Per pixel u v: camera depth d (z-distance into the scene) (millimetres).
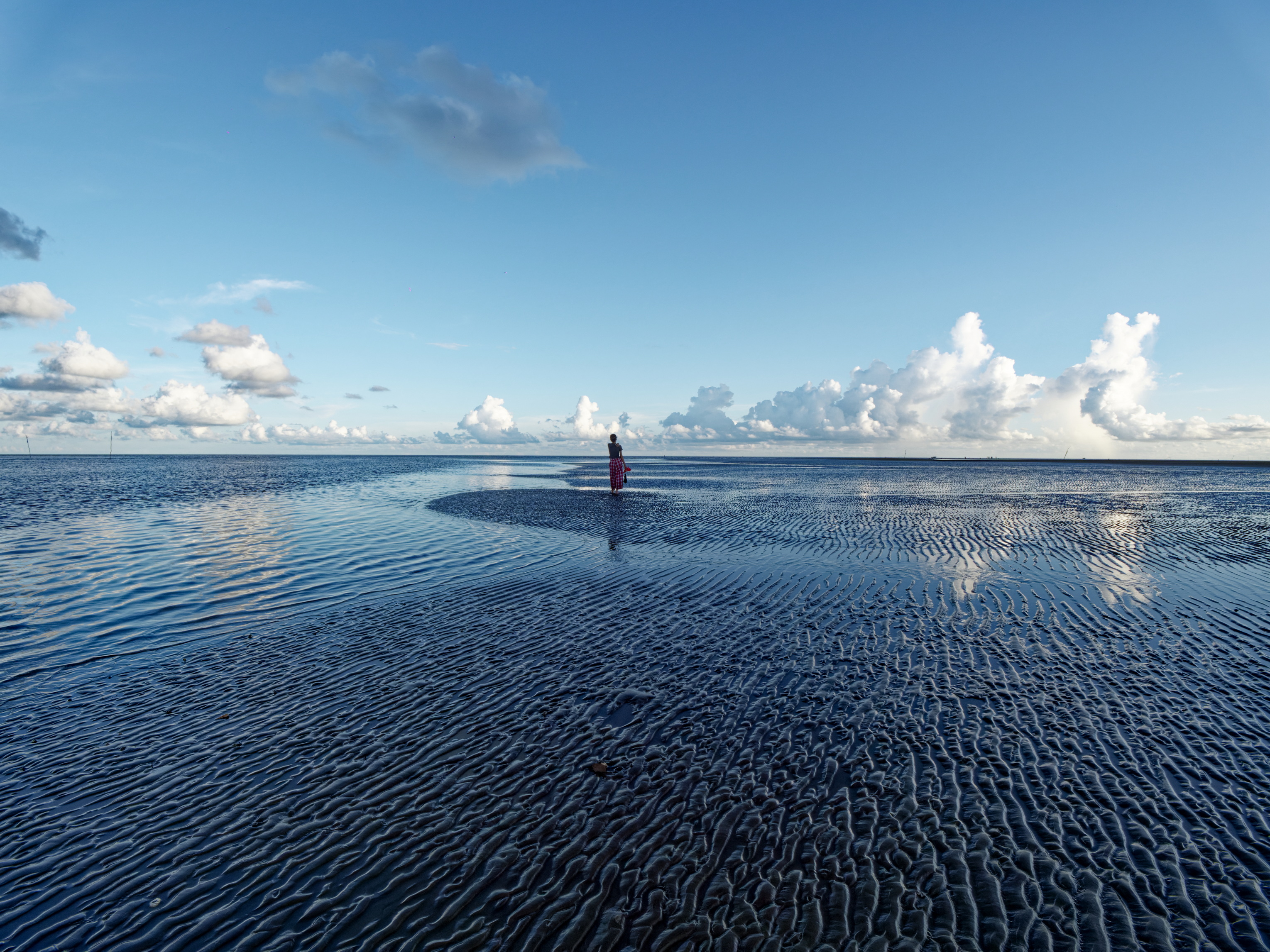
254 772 5062
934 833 4273
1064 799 4672
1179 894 3668
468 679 7051
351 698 6516
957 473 61375
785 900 3658
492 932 3416
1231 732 5746
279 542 15727
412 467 69812
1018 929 3412
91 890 3713
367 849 4125
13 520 19781
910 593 11102
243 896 3686
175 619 9242
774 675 7227
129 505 24719
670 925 3461
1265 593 11211
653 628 9008
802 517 22047
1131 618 9594
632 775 5059
